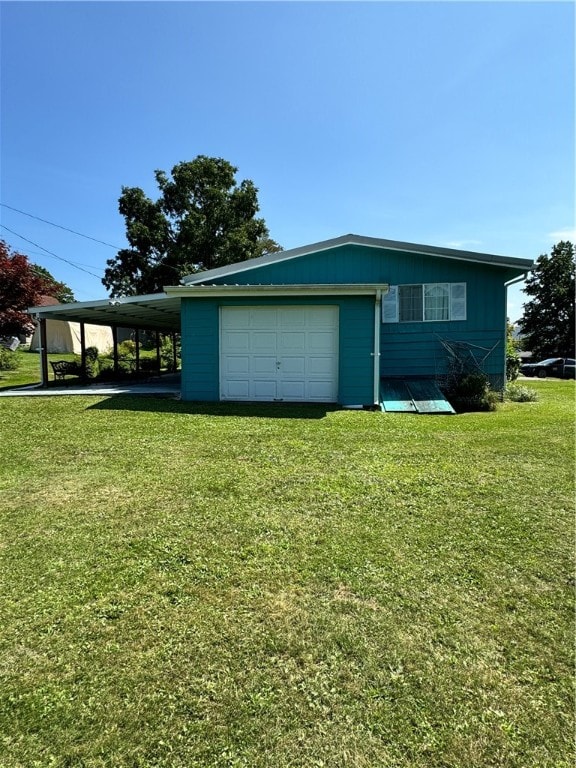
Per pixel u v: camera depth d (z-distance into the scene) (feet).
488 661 6.54
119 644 6.90
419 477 14.75
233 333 31.65
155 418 24.82
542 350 118.73
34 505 12.57
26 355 79.05
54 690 5.98
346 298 30.27
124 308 40.14
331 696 5.88
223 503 12.59
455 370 36.11
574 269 116.98
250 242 94.02
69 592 8.32
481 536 10.59
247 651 6.73
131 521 11.44
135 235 88.22
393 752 5.07
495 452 17.93
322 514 11.85
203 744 5.17
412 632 7.18
